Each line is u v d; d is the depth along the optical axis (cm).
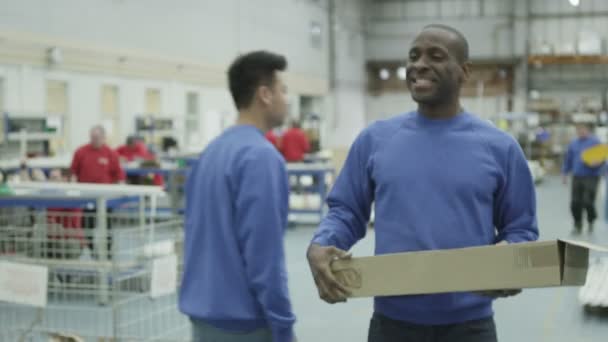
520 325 524
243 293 207
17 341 373
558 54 2444
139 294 389
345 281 175
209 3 1533
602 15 2442
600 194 1559
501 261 162
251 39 1752
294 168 1082
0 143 852
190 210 220
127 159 1101
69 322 407
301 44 2097
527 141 2145
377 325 196
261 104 220
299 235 981
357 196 204
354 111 2569
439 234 184
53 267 402
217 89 1579
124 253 413
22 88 983
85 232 421
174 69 1386
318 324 518
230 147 211
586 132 1002
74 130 1093
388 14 2648
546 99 2430
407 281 169
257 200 201
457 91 193
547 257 158
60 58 1045
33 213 441
